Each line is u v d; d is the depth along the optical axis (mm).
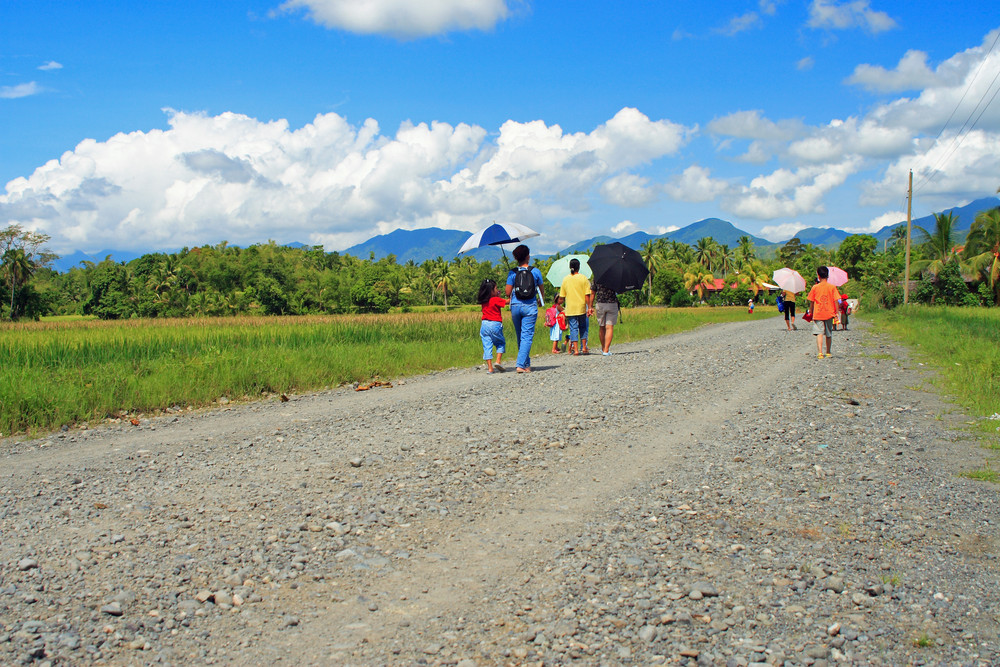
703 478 5609
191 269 120812
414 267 154750
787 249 142500
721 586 3617
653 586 3584
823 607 3393
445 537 4336
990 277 50062
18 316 88125
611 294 15477
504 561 3953
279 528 4418
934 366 13133
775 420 7945
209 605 3373
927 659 2918
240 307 108750
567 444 6723
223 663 2869
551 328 16797
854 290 60562
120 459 6379
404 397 9961
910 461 6180
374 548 4133
